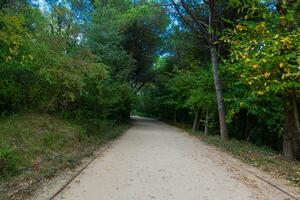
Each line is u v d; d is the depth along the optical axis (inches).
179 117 1732.3
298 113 494.3
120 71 995.3
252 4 414.6
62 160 394.9
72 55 655.8
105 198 257.9
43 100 618.8
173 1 746.8
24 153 377.7
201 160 465.7
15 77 561.6
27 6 528.4
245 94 668.7
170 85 1237.1
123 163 418.9
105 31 933.2
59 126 570.3
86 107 730.2
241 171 388.2
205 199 263.3
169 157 481.1
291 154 492.4
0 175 288.4
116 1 1119.0
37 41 584.7
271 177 354.6
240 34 421.1
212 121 973.2
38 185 287.0
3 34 416.2
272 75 371.2
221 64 756.6
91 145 581.0
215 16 715.4
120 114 1275.8
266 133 884.0
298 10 408.5
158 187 296.2
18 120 515.2
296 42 350.0
